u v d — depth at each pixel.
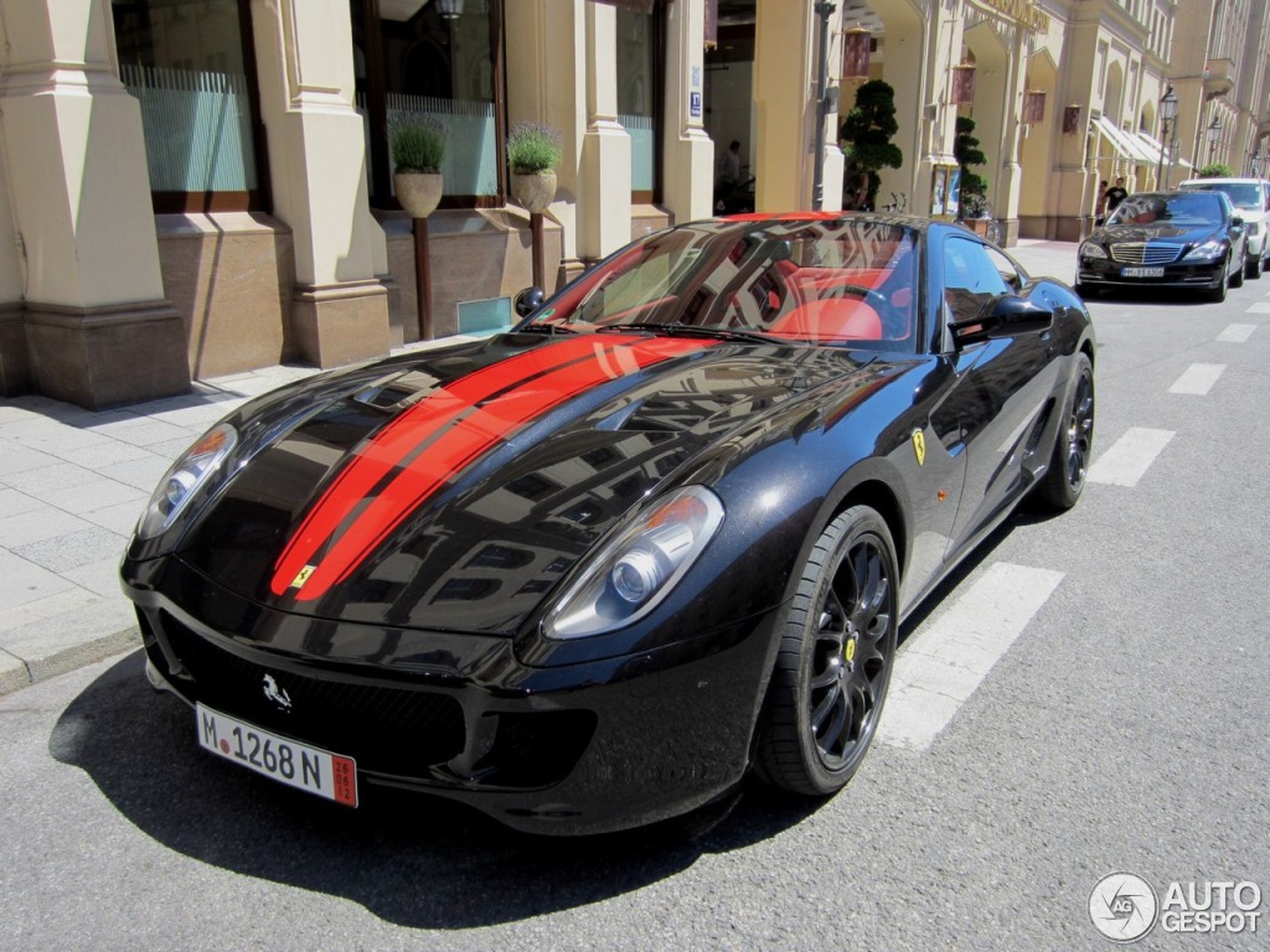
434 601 2.02
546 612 1.96
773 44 14.08
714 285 3.47
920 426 2.76
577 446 2.39
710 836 2.33
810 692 2.25
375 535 2.21
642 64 10.74
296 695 2.13
